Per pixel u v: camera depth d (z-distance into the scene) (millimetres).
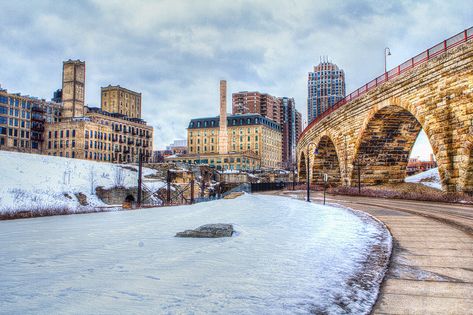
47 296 6430
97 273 8078
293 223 17578
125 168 77750
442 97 31406
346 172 51625
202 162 149750
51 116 119125
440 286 7312
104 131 114062
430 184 48000
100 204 56469
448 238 12789
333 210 24266
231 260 9352
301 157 86750
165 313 5594
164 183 71188
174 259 9547
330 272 8156
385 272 8281
